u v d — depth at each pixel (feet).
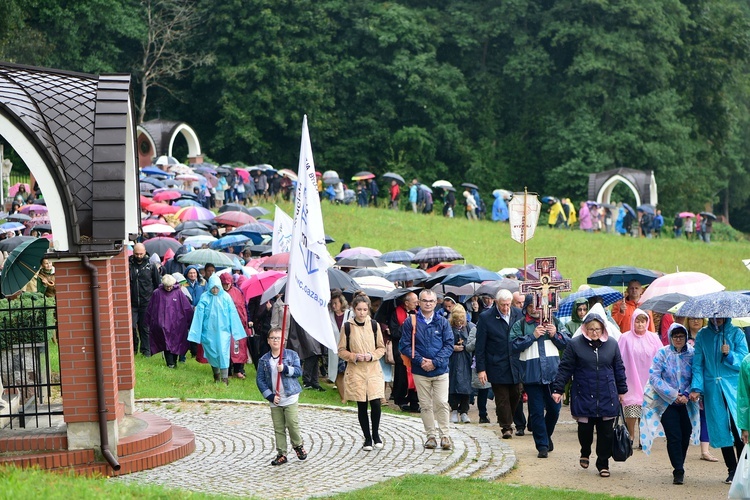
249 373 88.02
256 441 62.80
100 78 58.08
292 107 266.77
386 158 281.74
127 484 49.49
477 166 285.84
